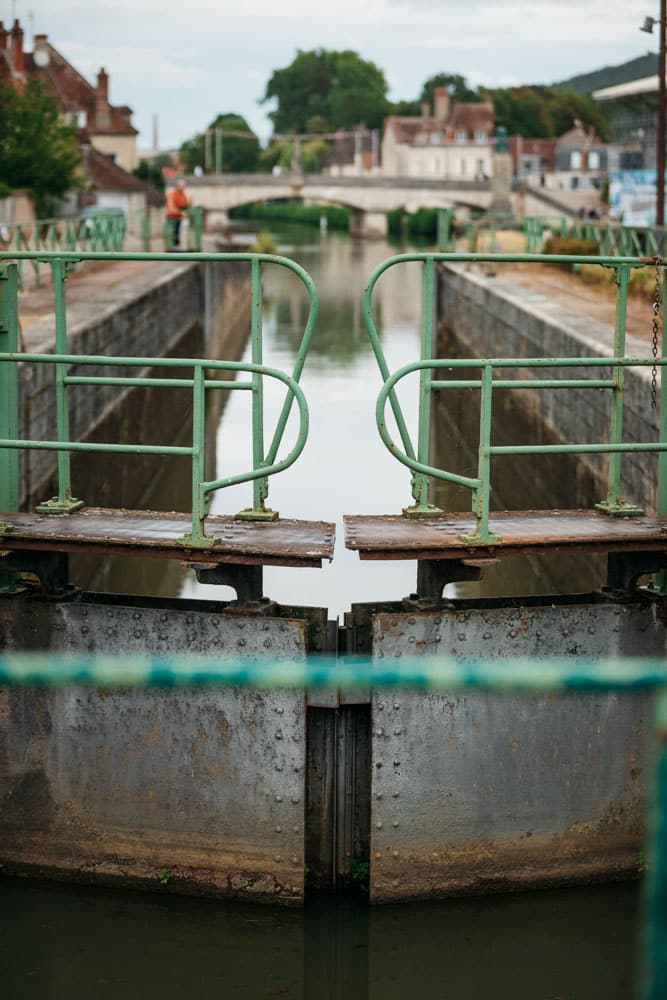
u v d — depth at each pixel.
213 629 8.09
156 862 8.31
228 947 8.04
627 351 17.72
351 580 14.85
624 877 8.43
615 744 8.30
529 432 23.19
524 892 8.33
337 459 19.84
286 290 50.47
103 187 68.56
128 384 7.84
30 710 8.32
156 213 59.62
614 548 7.93
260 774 8.10
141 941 8.05
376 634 8.06
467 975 7.88
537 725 8.19
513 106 129.75
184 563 7.97
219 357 36.22
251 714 8.05
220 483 7.73
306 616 8.27
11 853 8.49
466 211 85.00
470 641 8.15
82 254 8.06
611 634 8.35
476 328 31.83
